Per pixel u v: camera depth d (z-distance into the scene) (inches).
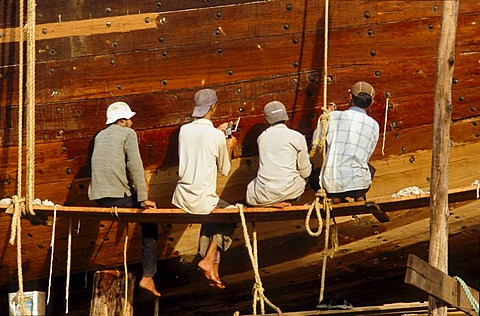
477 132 875.4
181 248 921.5
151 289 871.1
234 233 911.0
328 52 864.3
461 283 797.9
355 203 814.5
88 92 892.6
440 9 850.1
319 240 915.4
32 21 870.4
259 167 842.8
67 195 913.5
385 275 973.2
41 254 944.3
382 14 854.5
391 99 868.0
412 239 922.1
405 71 862.5
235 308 1026.1
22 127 905.5
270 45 867.4
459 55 861.2
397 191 890.7
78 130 898.1
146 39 879.7
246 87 875.4
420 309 842.2
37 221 862.5
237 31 868.6
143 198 831.1
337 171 816.9
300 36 863.1
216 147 832.3
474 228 927.0
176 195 832.3
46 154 904.3
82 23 888.3
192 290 981.2
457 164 884.6
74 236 925.2
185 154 836.0
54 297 987.9
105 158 839.7
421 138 873.5
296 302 1022.4
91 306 909.2
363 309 845.8
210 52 873.5
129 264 944.9
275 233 909.2
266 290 989.2
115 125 854.5
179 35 875.4
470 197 816.9
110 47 885.2
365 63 863.1
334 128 830.5
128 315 910.4
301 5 859.4
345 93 866.1
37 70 896.3
